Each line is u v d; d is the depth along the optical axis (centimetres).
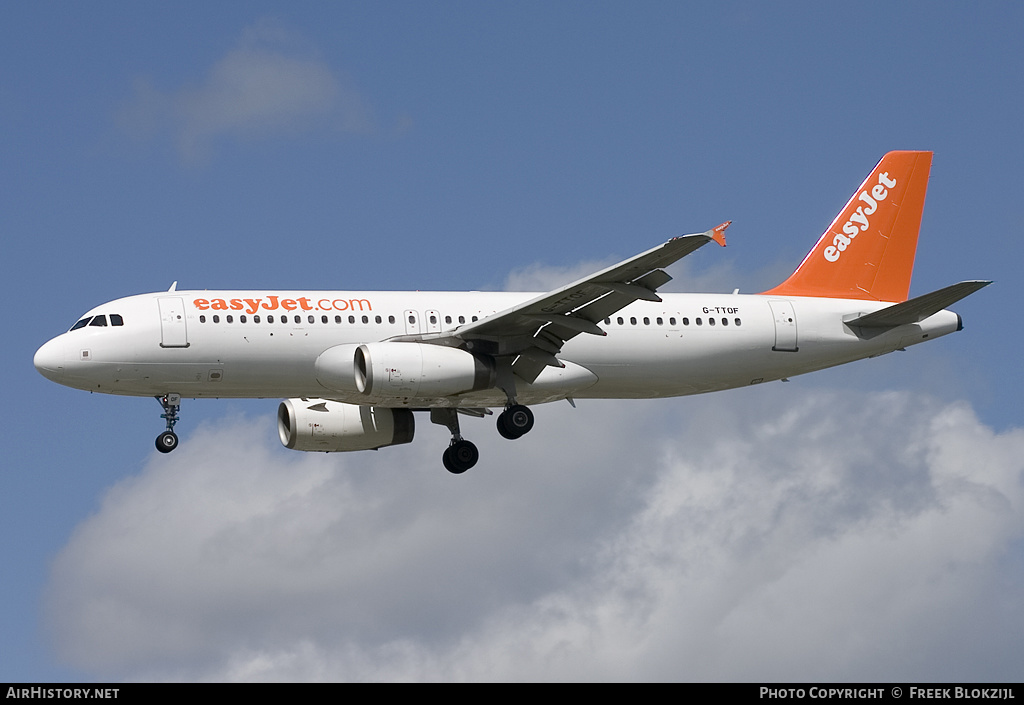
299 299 11181
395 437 12288
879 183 13100
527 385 11444
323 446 12294
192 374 10888
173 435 11100
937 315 12644
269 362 10956
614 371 11781
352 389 10956
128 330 10762
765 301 12356
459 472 12475
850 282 12938
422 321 11312
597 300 10494
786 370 12331
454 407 11706
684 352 11894
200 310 10919
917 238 13088
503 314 10600
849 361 12562
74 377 10762
